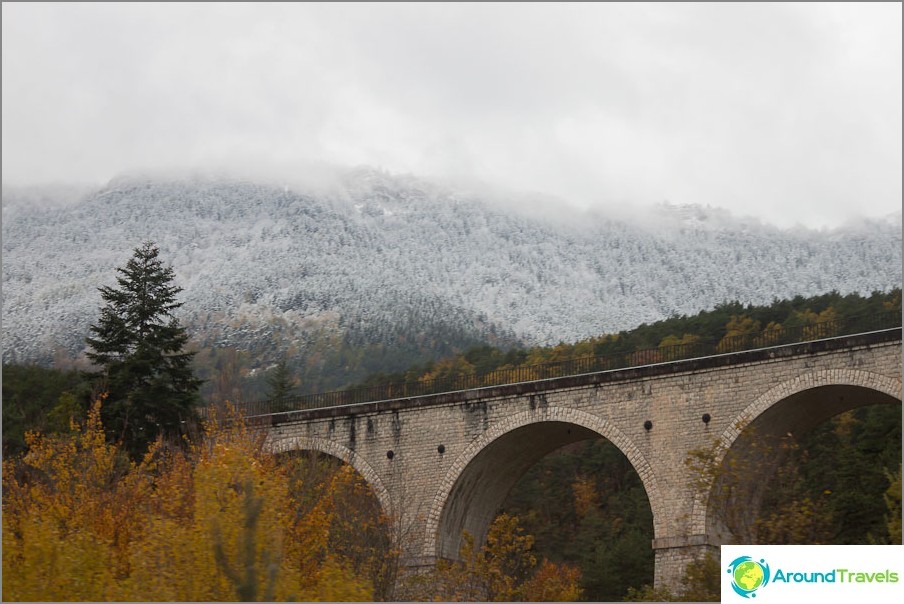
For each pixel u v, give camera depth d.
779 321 99.25
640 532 77.56
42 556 30.95
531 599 50.00
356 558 44.44
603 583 69.06
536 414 52.03
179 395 57.78
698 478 43.44
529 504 86.06
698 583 39.69
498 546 51.06
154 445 47.22
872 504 56.19
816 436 73.69
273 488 34.44
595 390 50.78
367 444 55.44
